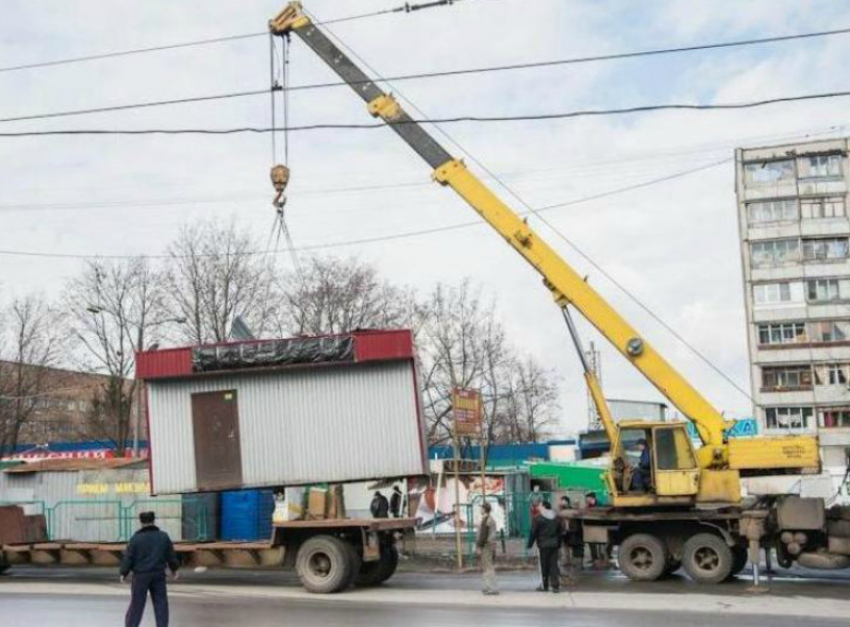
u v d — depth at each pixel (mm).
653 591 16750
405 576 20172
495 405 55906
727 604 14711
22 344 55188
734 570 19469
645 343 19562
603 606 14492
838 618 13055
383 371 18547
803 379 67062
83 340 50625
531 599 15492
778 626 12242
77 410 74812
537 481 37188
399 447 18250
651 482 19000
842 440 65625
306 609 14195
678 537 18875
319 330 47250
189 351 19188
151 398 19422
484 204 20438
